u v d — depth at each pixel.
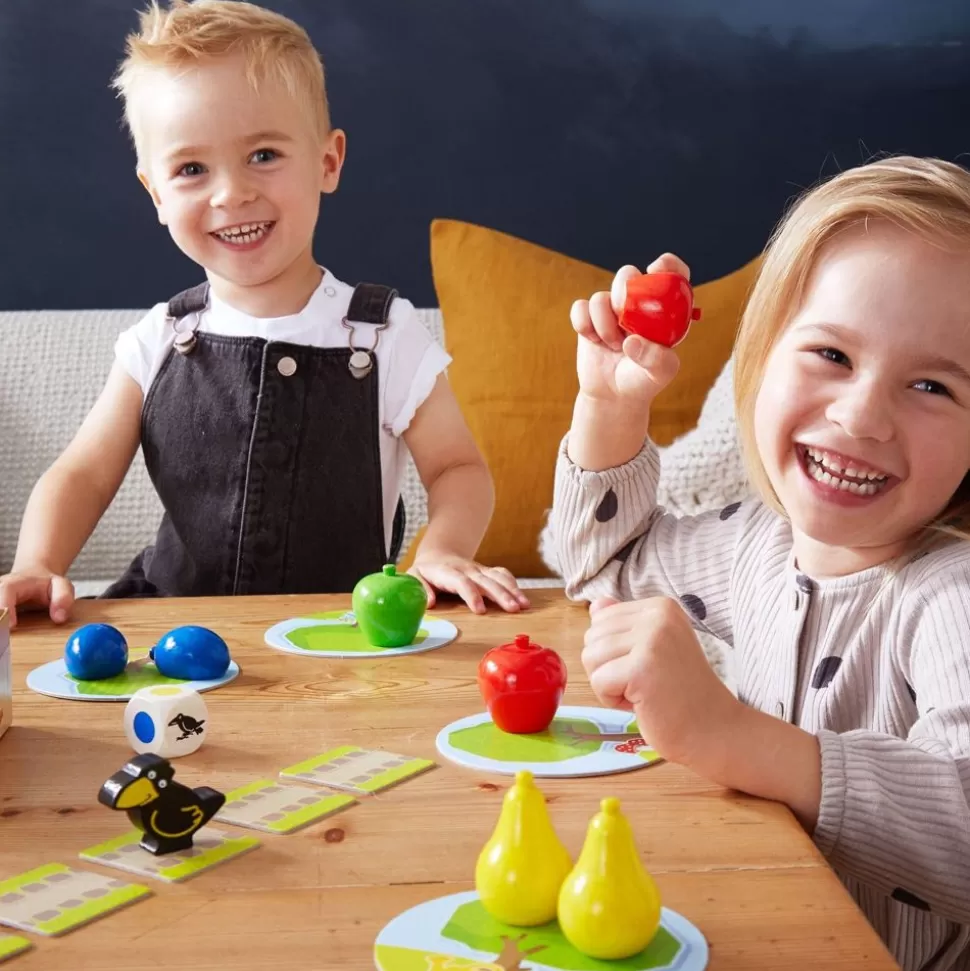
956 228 0.78
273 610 1.10
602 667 0.68
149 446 1.64
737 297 2.11
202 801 0.58
